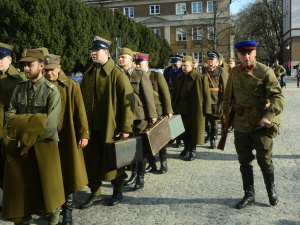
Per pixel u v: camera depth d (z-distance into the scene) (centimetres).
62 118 445
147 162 738
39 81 399
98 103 495
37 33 2492
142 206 501
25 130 368
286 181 588
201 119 735
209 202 507
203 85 738
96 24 2925
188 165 708
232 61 1134
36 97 395
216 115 843
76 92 453
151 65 4331
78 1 2734
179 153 812
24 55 396
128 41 3644
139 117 575
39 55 397
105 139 484
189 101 744
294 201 501
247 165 487
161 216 464
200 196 532
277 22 5581
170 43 5528
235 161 729
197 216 460
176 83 760
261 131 468
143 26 4153
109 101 489
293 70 4969
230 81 489
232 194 535
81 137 446
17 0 2461
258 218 448
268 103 460
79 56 2720
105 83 495
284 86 2706
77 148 447
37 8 2458
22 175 383
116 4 5703
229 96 495
